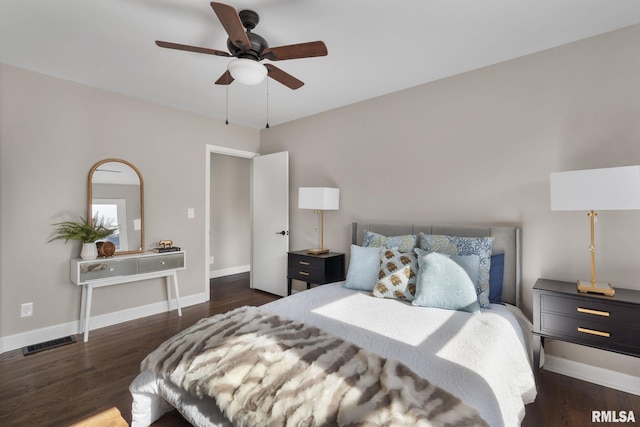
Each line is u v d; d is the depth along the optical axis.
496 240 2.52
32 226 2.78
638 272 2.06
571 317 1.94
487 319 1.91
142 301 3.52
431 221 2.98
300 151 4.15
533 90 2.44
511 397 1.43
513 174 2.53
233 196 5.79
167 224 3.70
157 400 1.78
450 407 1.06
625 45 2.10
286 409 1.14
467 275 2.14
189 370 1.46
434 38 2.23
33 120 2.78
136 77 2.90
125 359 2.50
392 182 3.25
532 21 2.03
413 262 2.43
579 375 2.25
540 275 2.41
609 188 1.79
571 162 2.29
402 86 3.09
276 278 4.32
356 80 2.95
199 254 4.02
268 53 1.88
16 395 2.01
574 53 2.28
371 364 1.30
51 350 2.66
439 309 2.11
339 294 2.51
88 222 3.06
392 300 2.33
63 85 2.94
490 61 2.58
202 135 4.03
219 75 2.85
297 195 4.19
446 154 2.88
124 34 2.19
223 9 1.45
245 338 1.57
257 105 3.65
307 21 2.03
